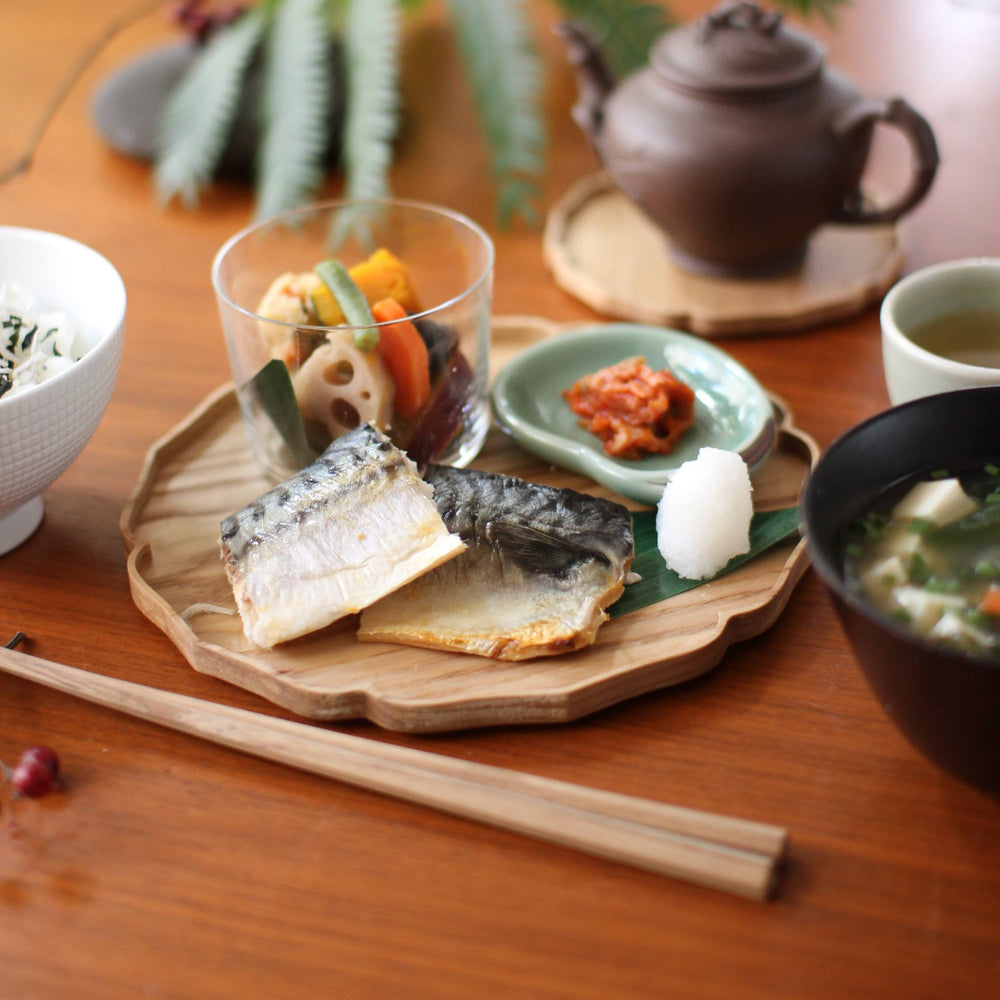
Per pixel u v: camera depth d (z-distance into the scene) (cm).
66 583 56
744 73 65
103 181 81
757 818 48
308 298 59
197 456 61
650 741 50
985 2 95
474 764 48
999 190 75
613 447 59
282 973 45
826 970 45
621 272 71
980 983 45
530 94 78
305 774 50
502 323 68
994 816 48
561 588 53
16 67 92
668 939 46
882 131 81
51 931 46
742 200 66
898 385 56
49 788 49
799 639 53
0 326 56
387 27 79
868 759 49
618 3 81
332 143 81
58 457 54
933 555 48
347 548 52
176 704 50
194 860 48
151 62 83
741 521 54
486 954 46
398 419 58
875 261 71
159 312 70
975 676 43
